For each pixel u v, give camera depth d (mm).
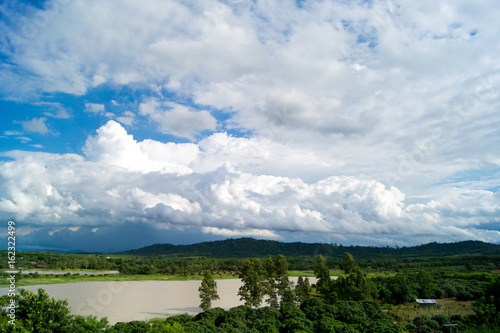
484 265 147375
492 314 45562
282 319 47938
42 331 24062
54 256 197000
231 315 48500
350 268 88375
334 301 72625
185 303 95438
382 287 85812
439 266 159000
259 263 77375
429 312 64938
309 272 186375
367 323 46094
